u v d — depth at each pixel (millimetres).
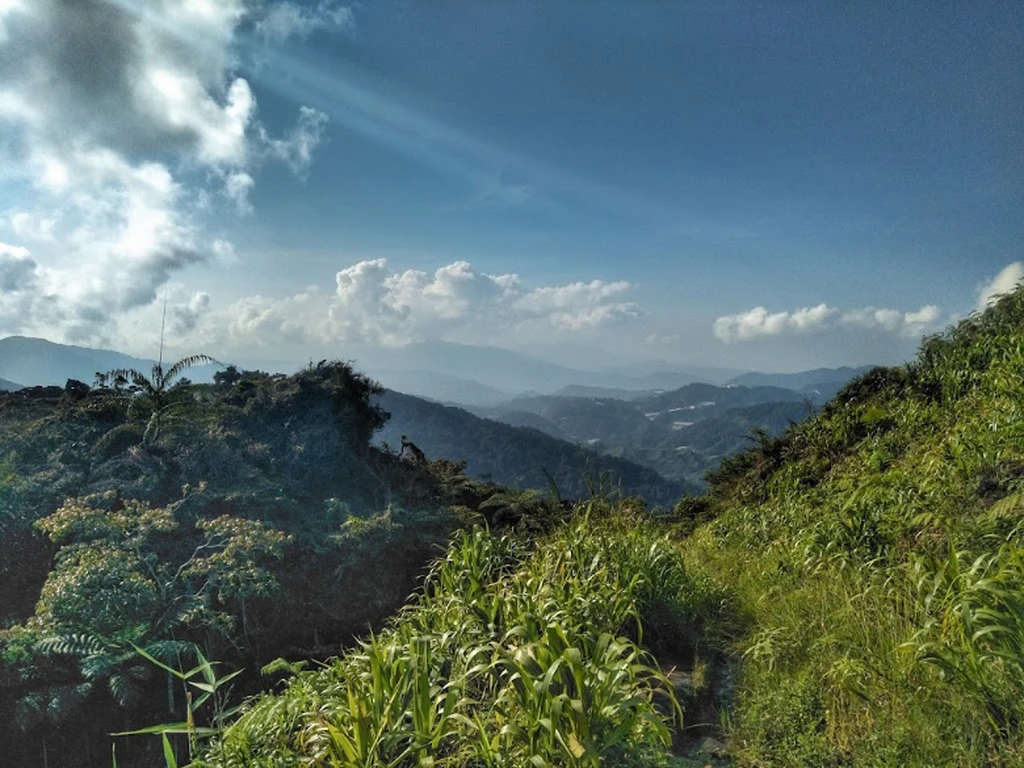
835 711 2920
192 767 3061
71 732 7945
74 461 12945
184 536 10727
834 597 4125
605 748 2484
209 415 14469
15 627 8242
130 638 8039
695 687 3688
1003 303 10297
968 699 2588
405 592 11594
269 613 10172
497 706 2803
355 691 2918
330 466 14383
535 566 4641
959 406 8148
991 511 4289
